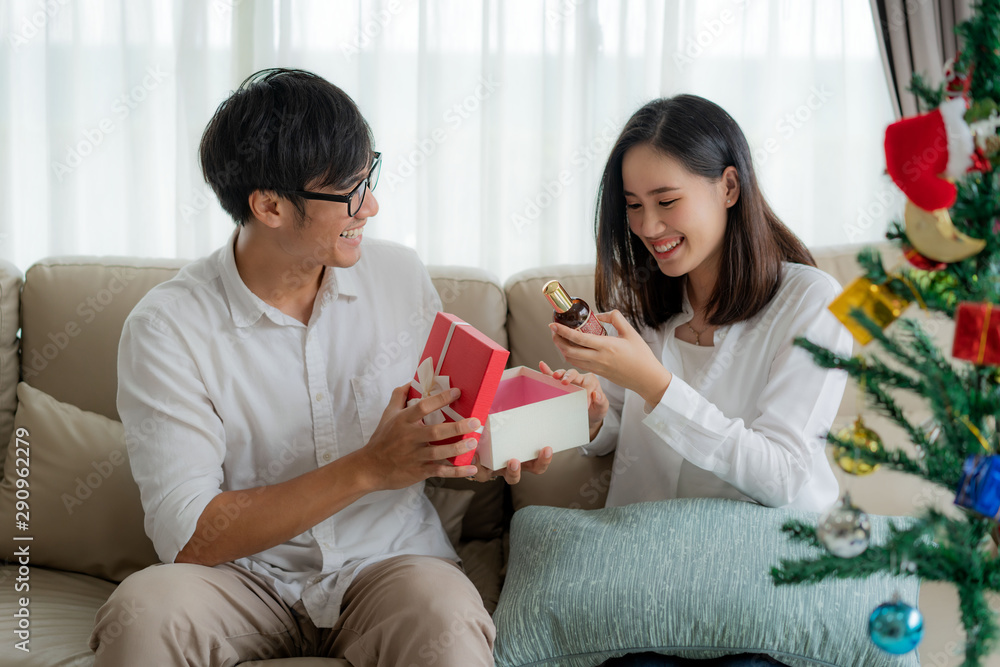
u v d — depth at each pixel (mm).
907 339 738
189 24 2094
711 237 1290
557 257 2273
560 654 1123
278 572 1285
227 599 1159
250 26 2139
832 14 2240
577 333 1171
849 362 736
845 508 719
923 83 709
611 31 2199
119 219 2234
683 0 2182
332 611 1246
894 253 1651
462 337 1150
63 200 2166
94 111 2172
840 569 708
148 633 1040
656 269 1425
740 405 1345
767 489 1197
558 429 1193
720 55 2229
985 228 662
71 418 1527
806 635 1040
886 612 710
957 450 697
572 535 1223
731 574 1088
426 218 2227
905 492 1403
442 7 2154
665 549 1140
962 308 652
